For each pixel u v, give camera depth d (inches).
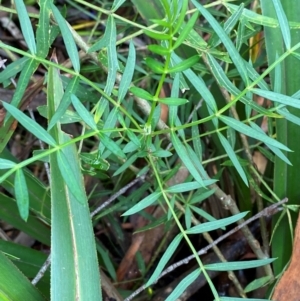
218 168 21.7
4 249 19.0
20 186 9.2
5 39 28.2
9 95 22.0
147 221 23.6
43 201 19.1
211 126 20.1
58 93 12.6
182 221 23.2
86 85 23.7
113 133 14.3
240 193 21.4
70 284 11.5
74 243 11.9
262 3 15.3
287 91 16.0
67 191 12.1
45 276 19.5
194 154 13.8
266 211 16.9
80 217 12.1
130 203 20.2
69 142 9.9
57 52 28.8
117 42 14.6
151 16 18.3
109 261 21.1
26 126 9.6
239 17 13.0
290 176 17.5
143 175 16.7
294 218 18.1
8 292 11.8
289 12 15.3
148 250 23.3
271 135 17.2
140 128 11.7
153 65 9.3
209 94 11.3
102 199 23.5
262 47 20.2
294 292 15.3
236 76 18.7
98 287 11.9
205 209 22.9
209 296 22.8
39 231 21.1
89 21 29.2
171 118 11.6
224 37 10.7
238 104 19.9
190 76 11.3
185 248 23.9
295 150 17.1
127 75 11.1
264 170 23.1
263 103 19.7
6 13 27.5
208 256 22.1
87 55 15.9
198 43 13.5
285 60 15.8
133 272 23.1
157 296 21.4
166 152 12.8
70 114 13.1
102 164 13.5
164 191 12.6
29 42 10.8
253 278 22.5
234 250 21.9
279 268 18.6
